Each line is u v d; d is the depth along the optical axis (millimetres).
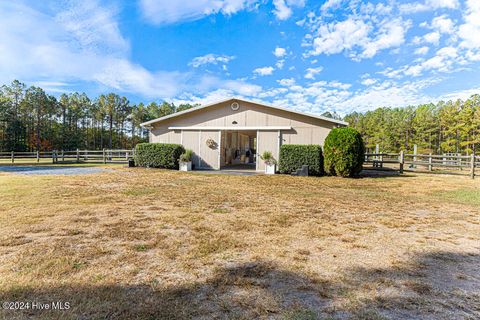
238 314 1769
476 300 2000
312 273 2400
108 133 45062
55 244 2959
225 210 4742
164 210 4664
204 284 2168
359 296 2029
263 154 11797
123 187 7172
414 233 3600
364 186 8086
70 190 6512
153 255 2734
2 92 34688
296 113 11930
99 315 1719
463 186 8172
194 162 13445
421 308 1883
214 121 13164
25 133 36344
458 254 2898
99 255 2697
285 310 1826
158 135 14078
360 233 3561
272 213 4578
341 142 10273
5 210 4426
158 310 1789
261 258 2709
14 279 2158
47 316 1688
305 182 8859
